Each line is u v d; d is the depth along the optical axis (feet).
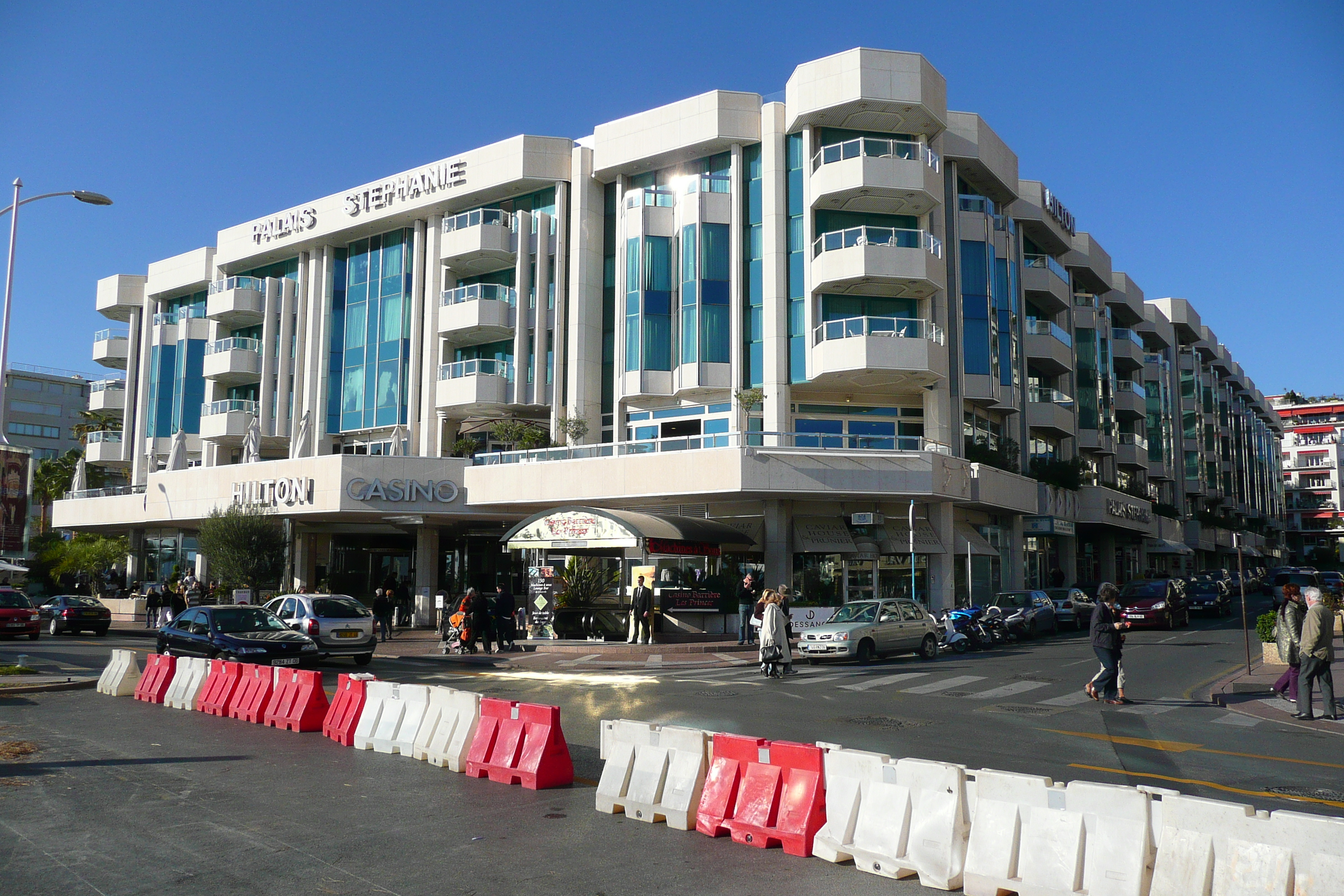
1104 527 165.58
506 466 114.11
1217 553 263.49
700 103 117.80
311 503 118.93
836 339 107.14
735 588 99.04
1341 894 14.94
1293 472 424.46
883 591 108.06
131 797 27.20
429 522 126.00
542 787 28.35
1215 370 276.41
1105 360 178.81
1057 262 159.02
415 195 137.49
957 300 121.90
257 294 154.61
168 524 150.71
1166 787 28.48
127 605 145.07
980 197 125.70
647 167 124.47
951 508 111.04
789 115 115.14
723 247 116.78
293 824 24.21
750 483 98.78
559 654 82.53
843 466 100.94
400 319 140.97
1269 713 44.75
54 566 169.48
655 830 23.94
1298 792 27.96
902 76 109.09
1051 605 101.35
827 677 61.93
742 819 23.08
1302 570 148.97
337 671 67.36
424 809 25.84
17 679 56.39
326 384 146.41
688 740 24.90
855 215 114.83
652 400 119.44
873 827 21.13
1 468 52.26
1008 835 18.99
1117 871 17.44
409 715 34.27
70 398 289.53
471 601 83.97
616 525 86.12
